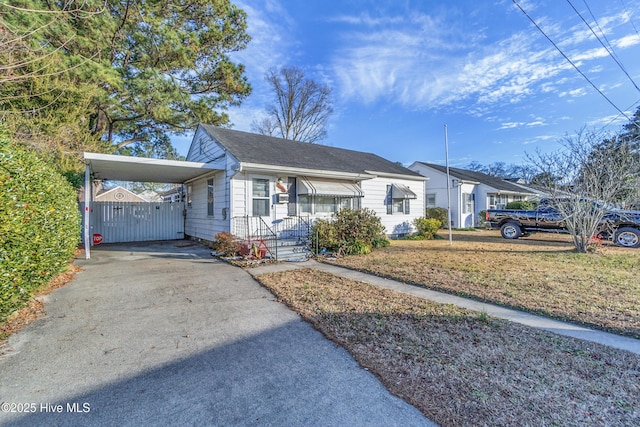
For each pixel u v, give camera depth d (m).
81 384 2.92
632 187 11.26
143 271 8.06
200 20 17.17
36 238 4.61
